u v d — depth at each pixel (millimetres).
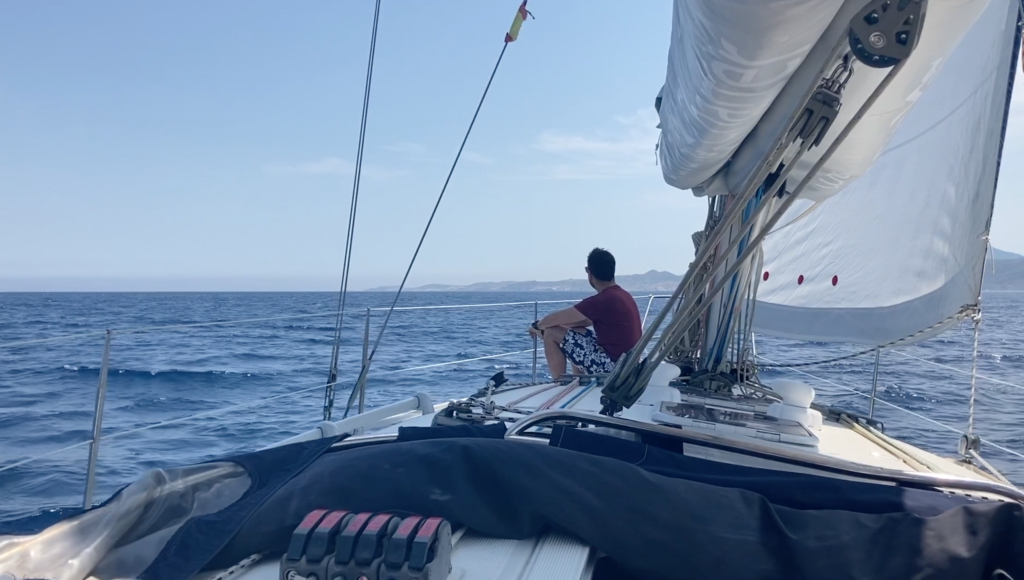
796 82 1494
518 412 2787
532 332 4289
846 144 1955
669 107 2025
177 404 10188
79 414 9070
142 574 1279
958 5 1385
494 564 1324
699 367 3254
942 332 3219
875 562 1365
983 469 2598
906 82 1648
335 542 1177
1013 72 2742
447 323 27734
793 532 1418
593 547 1402
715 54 1328
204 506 1574
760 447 1877
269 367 14430
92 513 1377
